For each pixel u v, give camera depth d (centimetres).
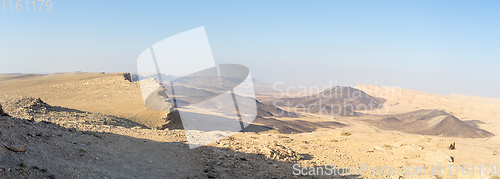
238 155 1612
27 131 1091
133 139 1529
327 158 1964
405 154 2203
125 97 5459
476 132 16325
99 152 1147
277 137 2873
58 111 3120
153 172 1116
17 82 8656
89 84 7088
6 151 880
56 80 8562
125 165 1109
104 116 3366
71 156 1017
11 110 2741
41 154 948
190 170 1226
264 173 1362
